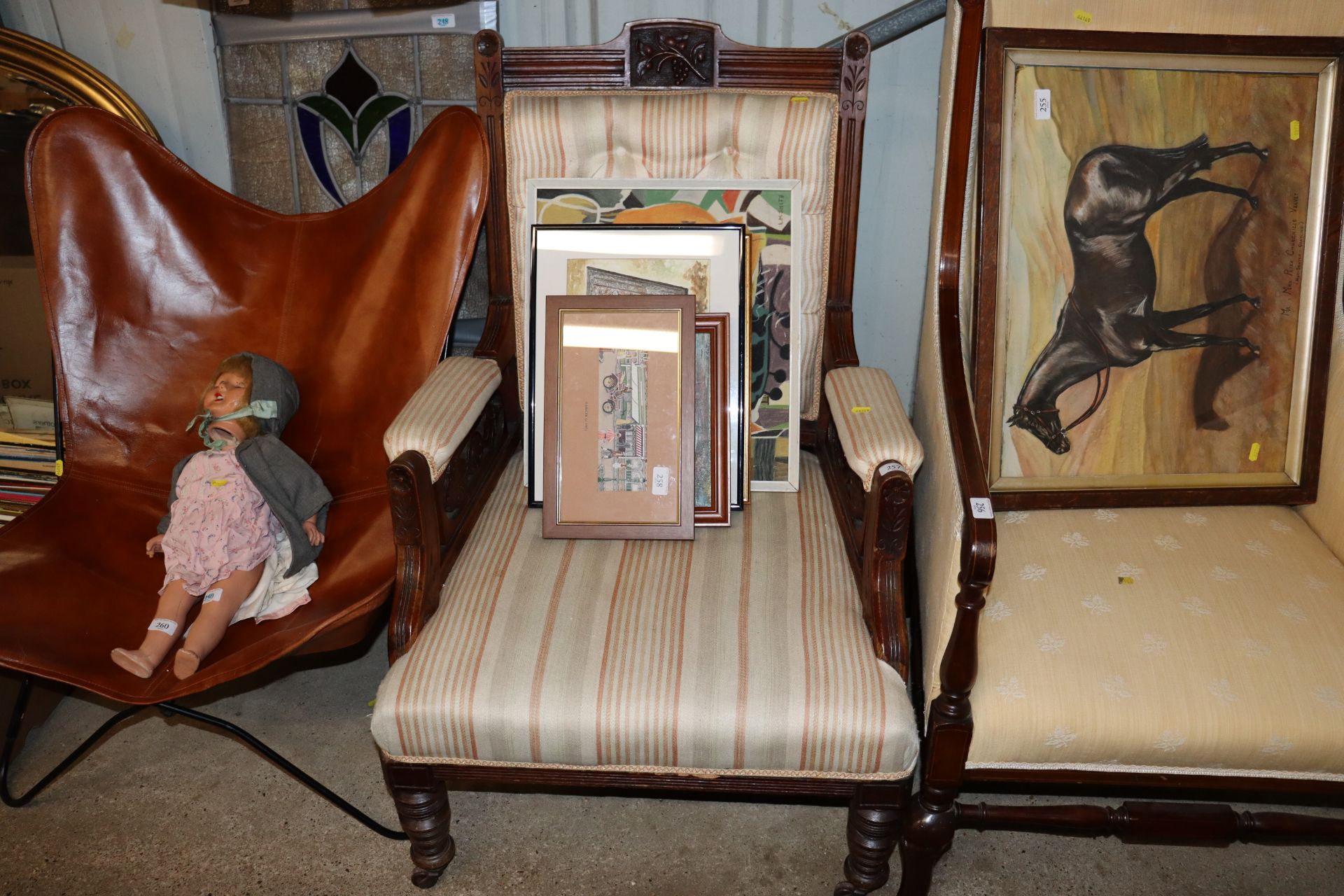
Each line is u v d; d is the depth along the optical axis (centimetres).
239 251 194
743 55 182
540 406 181
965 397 155
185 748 199
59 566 172
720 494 175
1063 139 164
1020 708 138
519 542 171
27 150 179
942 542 148
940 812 149
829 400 171
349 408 193
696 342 177
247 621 171
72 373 187
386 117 210
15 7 211
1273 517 171
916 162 215
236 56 209
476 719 140
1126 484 173
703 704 138
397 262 183
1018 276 168
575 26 206
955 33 158
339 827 181
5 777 181
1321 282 167
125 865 172
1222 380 171
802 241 184
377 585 165
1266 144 166
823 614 152
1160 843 169
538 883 170
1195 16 164
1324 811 184
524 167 185
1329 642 144
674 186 182
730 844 178
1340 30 165
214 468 175
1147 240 168
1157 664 142
